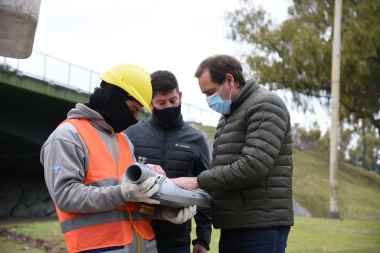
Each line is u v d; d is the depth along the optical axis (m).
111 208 3.03
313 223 13.25
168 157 4.33
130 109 3.34
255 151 3.50
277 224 3.62
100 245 3.07
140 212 3.31
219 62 3.79
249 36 22.44
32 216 29.67
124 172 3.33
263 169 3.50
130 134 4.41
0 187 34.84
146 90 3.37
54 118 27.86
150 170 3.11
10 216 30.00
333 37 20.27
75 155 3.08
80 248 3.08
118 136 3.53
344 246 9.42
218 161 3.83
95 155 3.18
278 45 22.02
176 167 4.33
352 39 20.03
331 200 19.23
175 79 4.34
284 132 3.63
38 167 34.16
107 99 3.29
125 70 3.35
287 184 3.71
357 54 20.05
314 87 21.80
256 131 3.56
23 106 25.86
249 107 3.68
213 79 3.79
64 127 3.17
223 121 3.96
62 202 3.01
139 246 3.25
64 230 3.14
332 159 19.44
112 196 2.99
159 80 4.26
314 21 21.95
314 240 10.10
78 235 3.08
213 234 10.19
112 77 3.32
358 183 34.12
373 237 10.62
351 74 20.92
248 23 22.64
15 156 32.69
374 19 20.11
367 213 26.88
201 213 4.43
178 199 3.26
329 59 21.03
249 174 3.49
